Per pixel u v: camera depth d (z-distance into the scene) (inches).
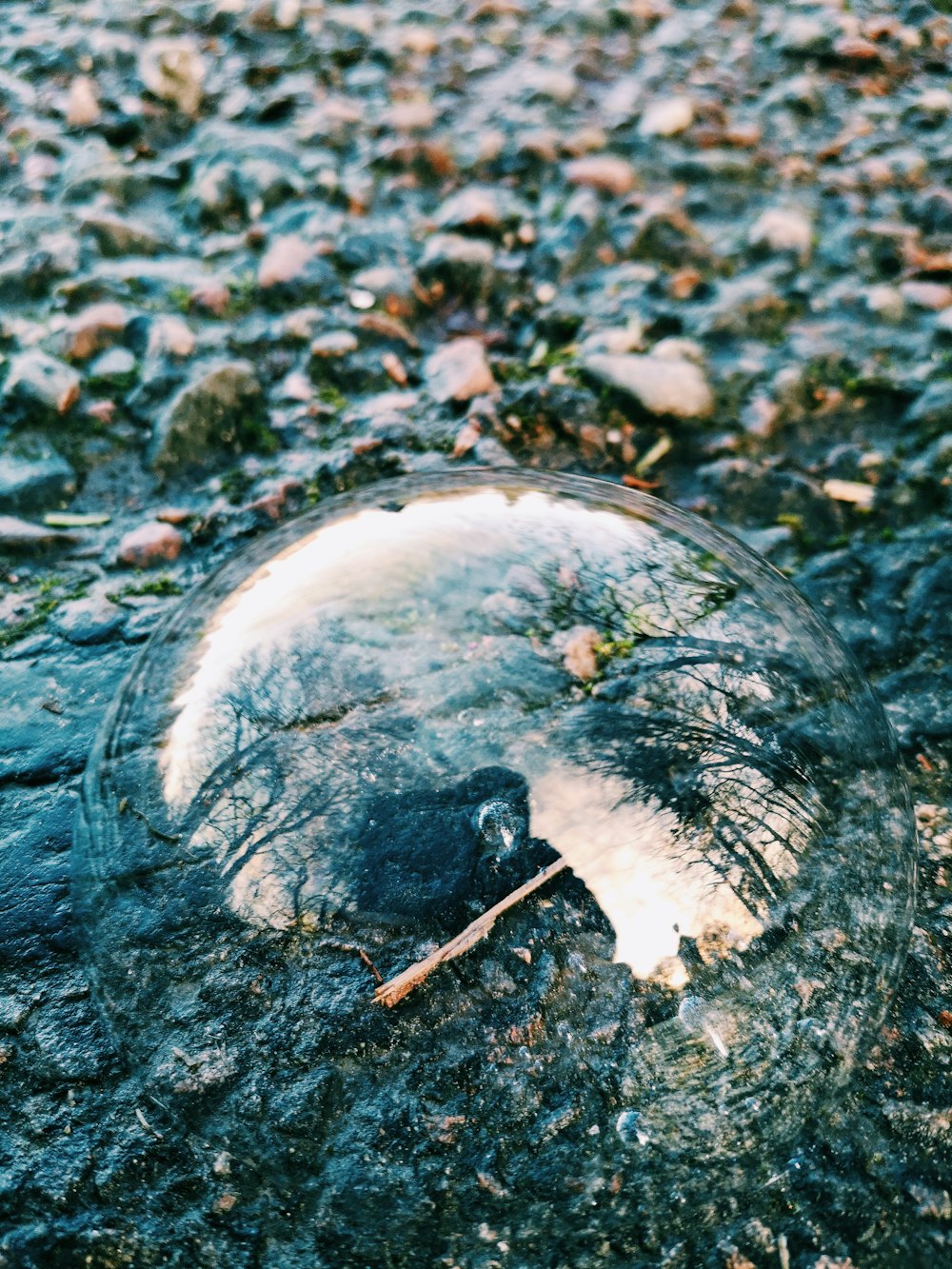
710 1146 5.1
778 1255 5.3
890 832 5.8
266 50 11.2
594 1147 5.1
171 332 8.7
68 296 9.0
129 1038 5.4
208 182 9.8
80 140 10.4
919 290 9.3
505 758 5.2
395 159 10.1
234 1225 5.4
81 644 7.5
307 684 5.4
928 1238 5.4
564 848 5.1
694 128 10.4
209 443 8.4
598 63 11.1
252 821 5.3
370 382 8.8
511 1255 5.1
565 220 9.6
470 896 5.1
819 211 9.9
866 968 5.4
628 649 5.5
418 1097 5.1
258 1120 5.2
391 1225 5.1
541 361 8.9
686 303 9.2
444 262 9.3
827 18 11.4
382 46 11.2
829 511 8.1
